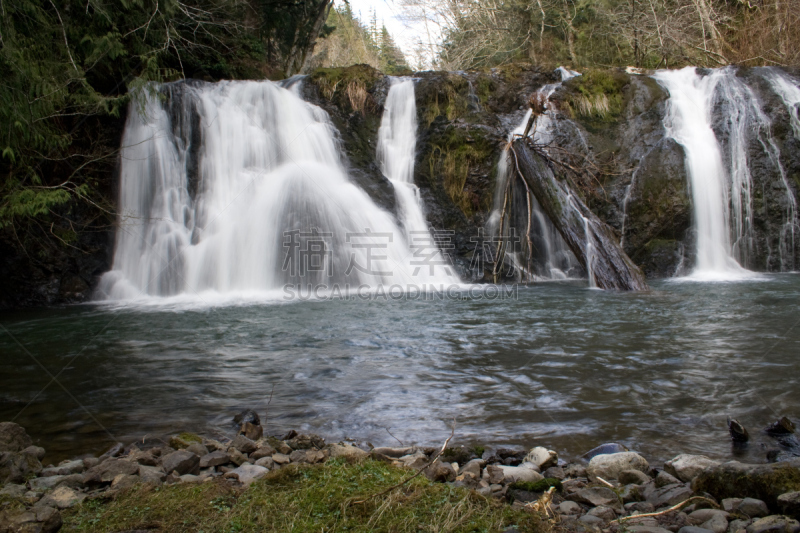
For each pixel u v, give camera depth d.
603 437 3.59
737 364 5.10
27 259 11.00
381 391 4.61
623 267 10.92
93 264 11.66
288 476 2.58
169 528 2.16
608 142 14.11
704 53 21.39
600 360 5.38
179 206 12.36
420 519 2.16
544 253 13.56
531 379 4.85
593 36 24.83
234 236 11.86
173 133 12.59
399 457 3.24
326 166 13.47
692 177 13.45
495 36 27.41
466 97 14.65
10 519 2.20
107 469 2.91
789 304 8.24
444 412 4.10
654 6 21.62
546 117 14.20
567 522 2.31
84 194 10.58
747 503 2.37
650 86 14.45
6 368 5.55
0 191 9.39
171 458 3.03
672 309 8.09
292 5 20.91
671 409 4.06
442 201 13.77
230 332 7.10
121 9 11.68
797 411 3.96
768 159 13.85
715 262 13.47
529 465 3.09
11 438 3.41
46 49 9.58
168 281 11.68
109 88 13.11
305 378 5.02
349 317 8.00
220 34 16.66
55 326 8.00
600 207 13.62
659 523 2.32
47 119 10.07
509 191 12.98
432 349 5.96
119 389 4.81
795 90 14.28
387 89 14.76
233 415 4.14
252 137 13.16
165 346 6.38
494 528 2.12
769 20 20.22
